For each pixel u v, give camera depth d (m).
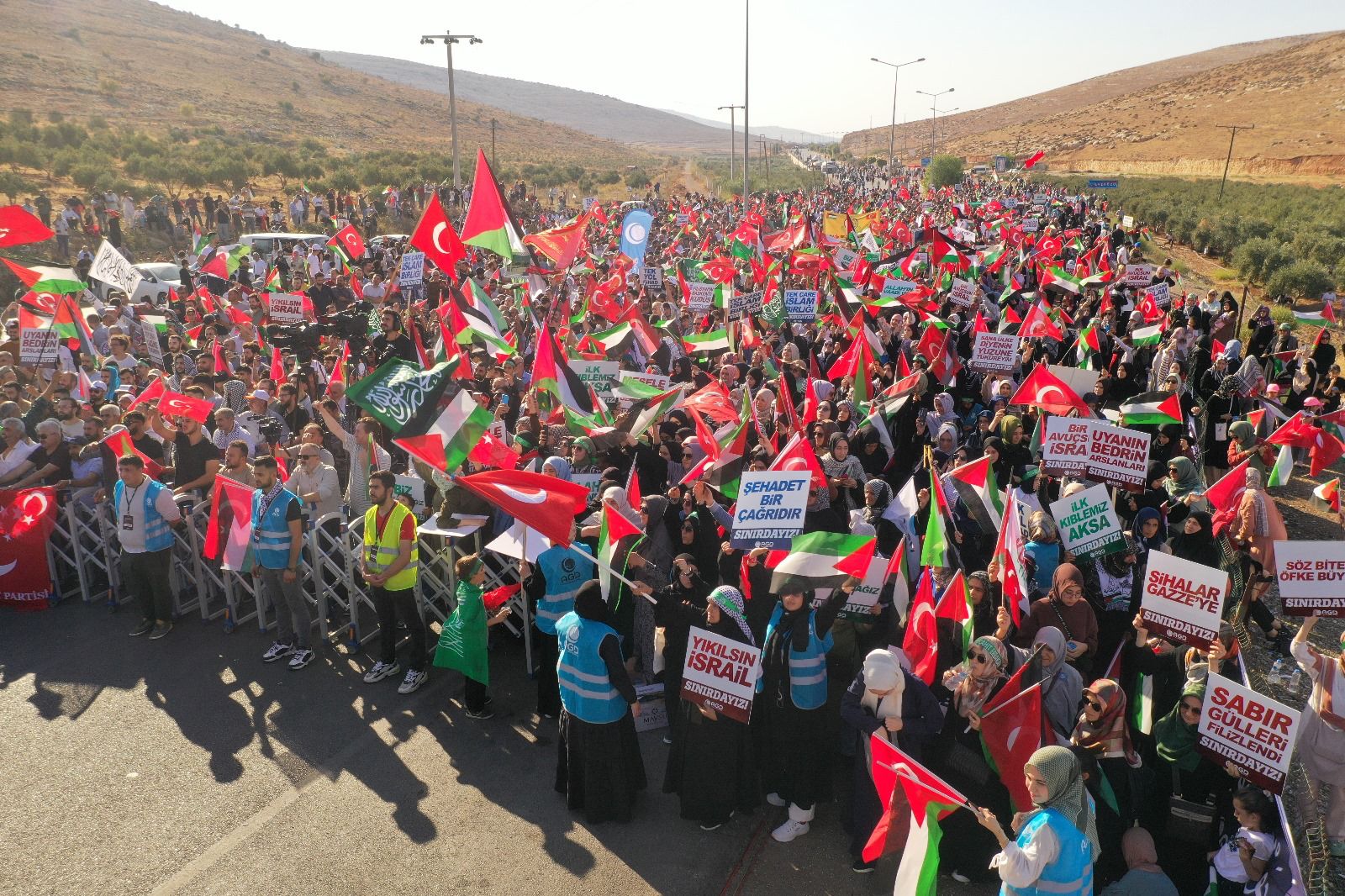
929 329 14.91
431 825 6.82
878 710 6.17
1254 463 11.46
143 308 20.27
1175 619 6.76
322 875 6.34
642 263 22.14
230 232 38.47
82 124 63.53
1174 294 31.72
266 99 107.38
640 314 15.83
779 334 17.94
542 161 108.44
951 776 6.28
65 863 6.44
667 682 7.53
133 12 140.38
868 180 91.94
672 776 6.96
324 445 11.48
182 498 9.95
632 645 8.12
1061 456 9.02
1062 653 6.52
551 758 7.64
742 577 7.38
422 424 7.41
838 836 6.74
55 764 7.50
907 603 7.57
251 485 9.55
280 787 7.23
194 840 6.67
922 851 5.11
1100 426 8.84
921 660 6.56
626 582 7.30
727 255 27.50
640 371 16.02
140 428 10.27
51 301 16.67
